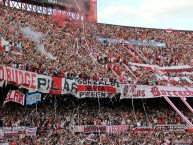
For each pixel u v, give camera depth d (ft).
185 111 147.23
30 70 107.76
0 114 107.45
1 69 95.91
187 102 150.82
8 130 102.37
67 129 115.14
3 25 127.75
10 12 139.03
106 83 121.80
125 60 148.87
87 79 118.83
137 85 129.18
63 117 118.52
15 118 108.17
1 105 110.63
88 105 130.00
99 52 147.64
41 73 109.29
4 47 114.32
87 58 138.00
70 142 110.32
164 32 183.62
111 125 124.06
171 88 137.59
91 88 118.21
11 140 101.50
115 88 123.85
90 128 119.75
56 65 121.80
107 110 130.82
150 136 127.44
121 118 129.39
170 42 175.73
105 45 155.84
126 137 122.52
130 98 128.77
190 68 159.84
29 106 115.34
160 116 138.51
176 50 170.19
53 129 112.16
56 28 148.05
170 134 132.26
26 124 108.37
